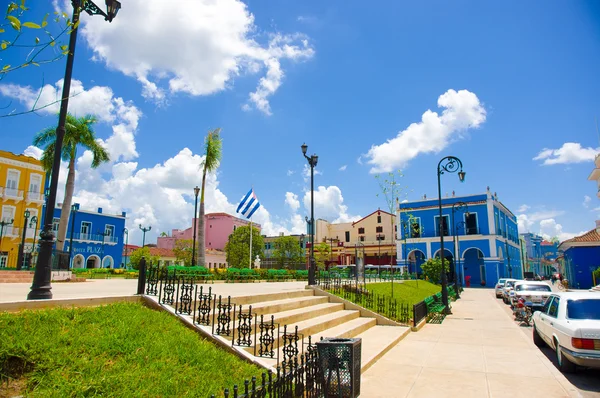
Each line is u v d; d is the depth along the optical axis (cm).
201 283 1902
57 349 480
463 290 4059
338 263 6281
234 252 5678
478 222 4731
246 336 745
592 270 3797
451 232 4875
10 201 3800
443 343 1099
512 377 753
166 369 501
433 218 5019
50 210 682
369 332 1180
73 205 4628
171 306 765
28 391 409
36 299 623
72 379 431
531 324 1459
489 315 1834
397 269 4847
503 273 4816
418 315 1391
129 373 466
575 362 720
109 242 4969
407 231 5125
